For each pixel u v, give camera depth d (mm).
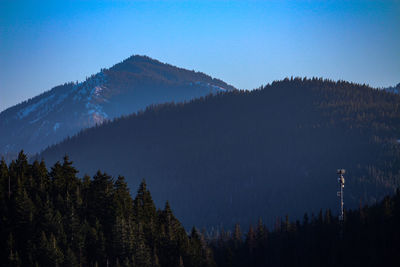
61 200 179875
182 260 185500
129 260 169625
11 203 172750
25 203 168125
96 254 168875
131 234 175625
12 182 183625
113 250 172250
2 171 185375
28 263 154750
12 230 165250
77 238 167500
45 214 167250
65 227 168625
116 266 164250
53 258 155250
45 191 185375
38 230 164625
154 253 180125
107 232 181750
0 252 158625
